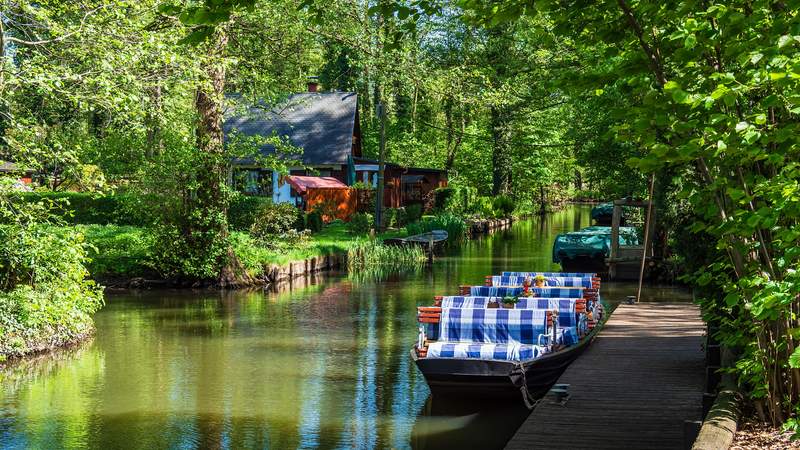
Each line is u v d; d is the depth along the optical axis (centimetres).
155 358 1695
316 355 1728
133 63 1532
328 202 4706
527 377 1310
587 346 1558
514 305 1511
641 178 3147
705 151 587
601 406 1135
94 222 4025
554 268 3297
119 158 2845
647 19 678
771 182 567
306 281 2995
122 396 1402
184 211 2800
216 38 2530
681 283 2834
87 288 1948
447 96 2900
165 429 1215
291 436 1185
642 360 1442
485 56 2792
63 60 1571
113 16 1530
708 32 576
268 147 5106
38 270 1769
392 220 4706
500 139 5409
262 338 1914
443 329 1411
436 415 1295
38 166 1560
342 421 1262
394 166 5469
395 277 3098
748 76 559
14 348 1680
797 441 688
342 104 5478
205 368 1606
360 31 2728
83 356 1714
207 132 2780
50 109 2480
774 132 556
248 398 1395
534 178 6900
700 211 697
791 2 516
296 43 2784
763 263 749
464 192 6062
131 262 2878
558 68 2466
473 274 3156
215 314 2258
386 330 2017
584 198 10850
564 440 981
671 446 955
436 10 834
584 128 3391
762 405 799
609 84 714
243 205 3731
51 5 1616
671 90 541
